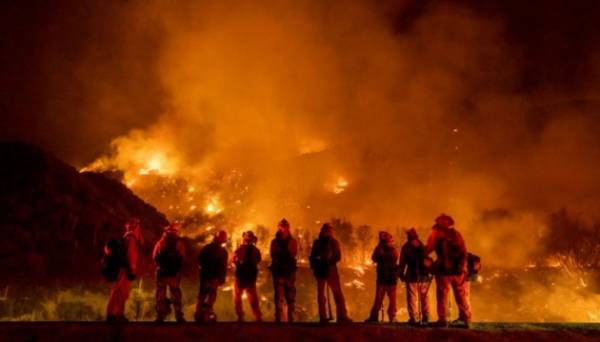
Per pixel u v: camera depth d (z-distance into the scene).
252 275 13.65
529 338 10.64
